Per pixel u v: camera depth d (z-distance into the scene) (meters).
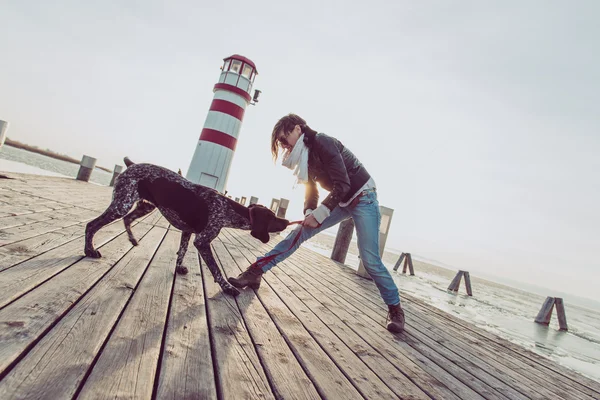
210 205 2.82
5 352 1.22
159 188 2.76
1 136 6.39
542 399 2.16
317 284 4.13
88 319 1.67
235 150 13.36
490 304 9.99
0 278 1.88
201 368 1.46
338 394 1.57
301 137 2.73
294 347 1.98
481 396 1.99
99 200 7.36
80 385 1.15
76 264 2.48
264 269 3.02
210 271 3.00
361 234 2.86
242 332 2.00
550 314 8.22
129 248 3.44
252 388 1.42
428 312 4.07
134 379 1.26
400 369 2.09
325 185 2.95
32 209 4.23
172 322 1.90
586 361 4.97
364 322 2.94
